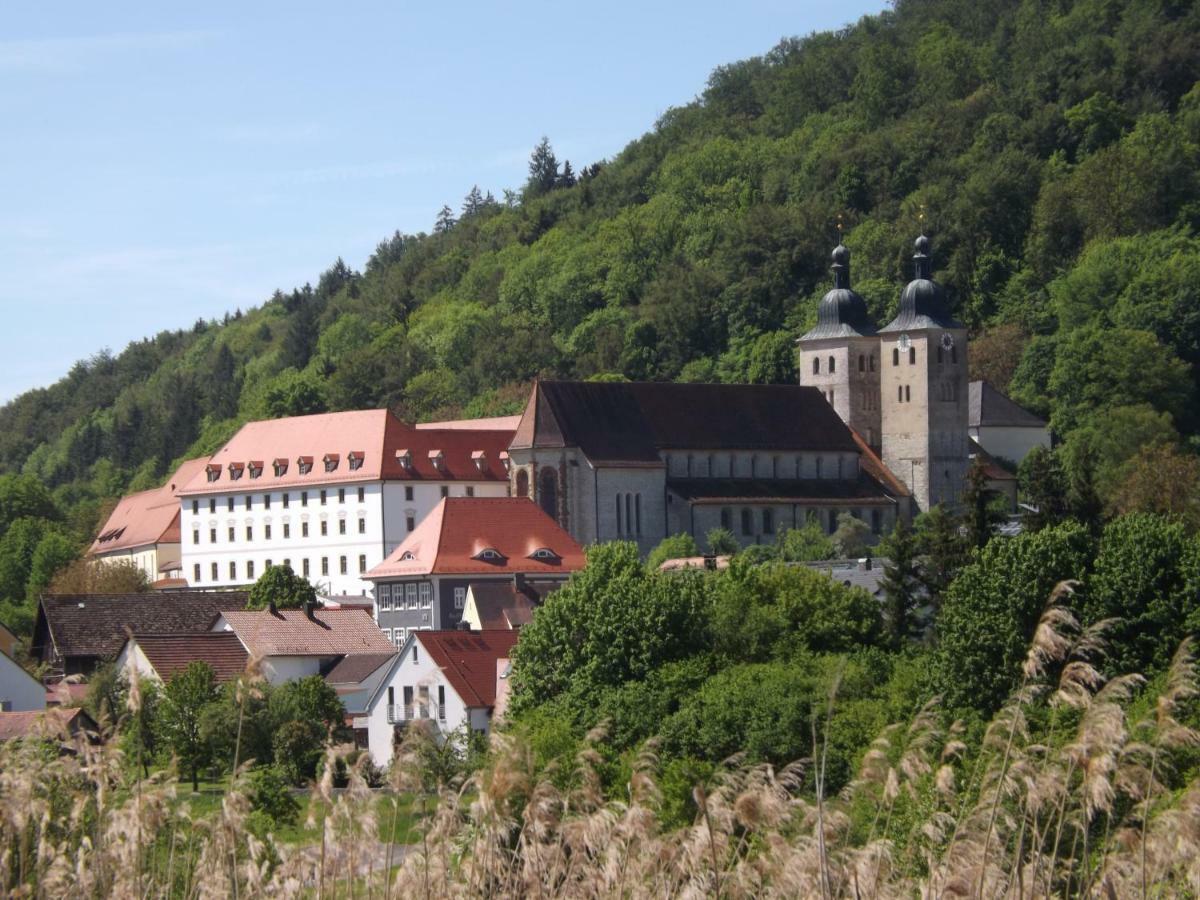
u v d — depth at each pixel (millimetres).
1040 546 112375
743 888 44469
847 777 91500
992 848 45562
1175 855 42656
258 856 45000
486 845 45062
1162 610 107312
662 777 68625
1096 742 43438
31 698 121750
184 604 188125
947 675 109188
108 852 43688
